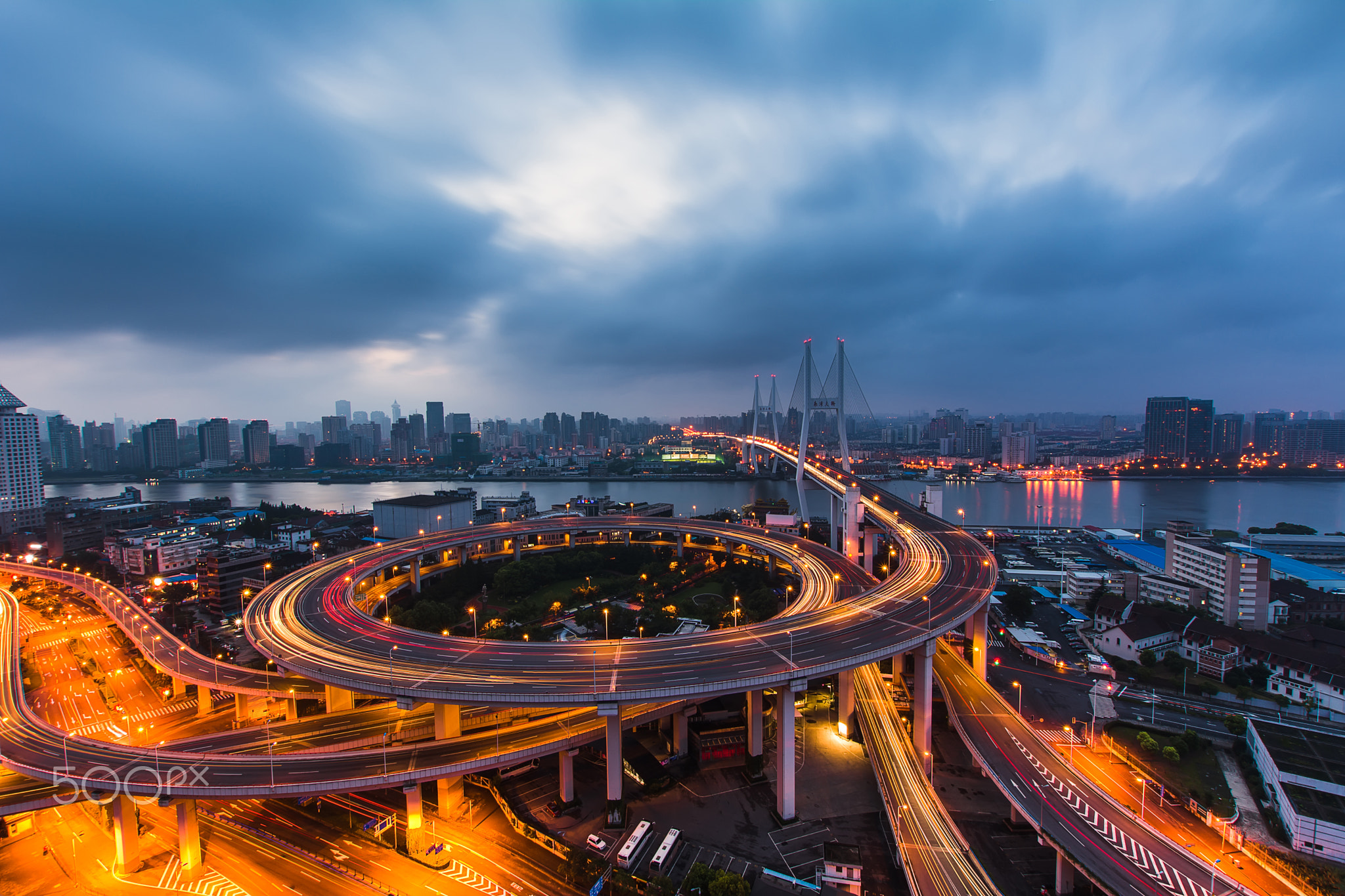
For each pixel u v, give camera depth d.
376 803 115.56
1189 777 120.12
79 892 95.88
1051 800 103.00
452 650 134.50
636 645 132.50
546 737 113.06
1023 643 183.38
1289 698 147.38
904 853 96.50
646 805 114.25
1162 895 82.88
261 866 100.06
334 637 146.12
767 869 97.00
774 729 140.12
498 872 97.75
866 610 150.75
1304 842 99.38
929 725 130.12
